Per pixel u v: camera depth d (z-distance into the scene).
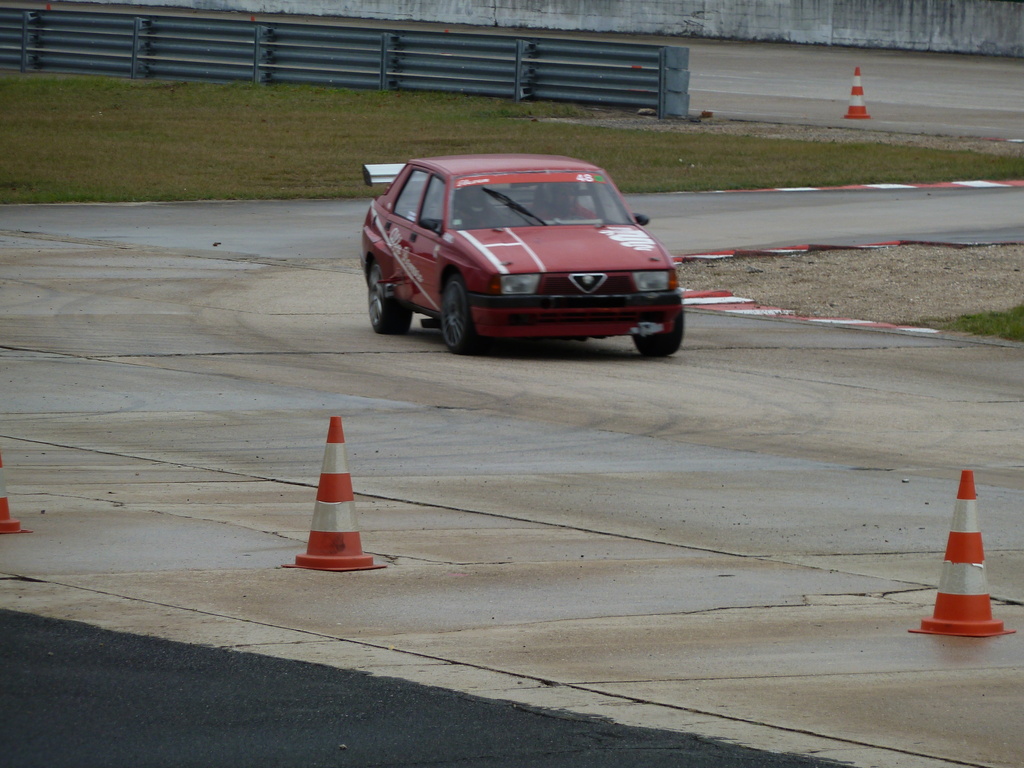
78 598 20.83
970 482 20.67
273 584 21.91
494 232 43.28
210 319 47.34
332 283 55.16
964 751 16.00
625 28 153.50
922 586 22.86
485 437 32.78
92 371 38.75
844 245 64.88
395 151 90.69
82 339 43.03
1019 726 16.83
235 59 121.00
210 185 79.88
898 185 83.12
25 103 109.25
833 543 25.22
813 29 152.00
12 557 22.89
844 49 151.62
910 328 49.88
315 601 21.12
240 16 159.75
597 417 35.16
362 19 159.38
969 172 87.31
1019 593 22.73
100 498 26.81
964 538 20.55
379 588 21.91
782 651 19.44
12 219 68.62
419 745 15.59
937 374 41.94
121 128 99.38
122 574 22.14
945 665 19.02
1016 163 90.81
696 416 35.53
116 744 15.38
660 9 153.00
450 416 34.81
